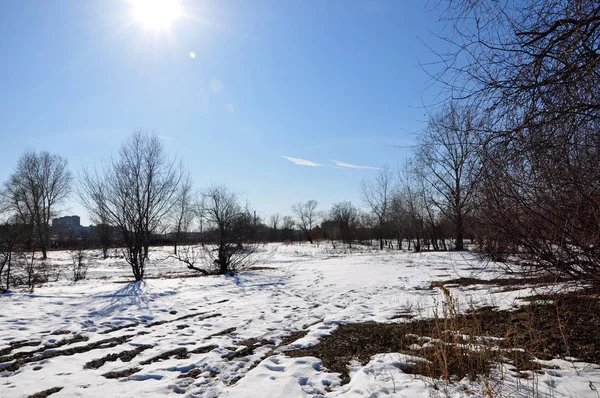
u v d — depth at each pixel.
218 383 4.49
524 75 3.41
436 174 20.19
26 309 8.59
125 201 15.35
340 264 19.52
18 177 36.53
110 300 9.89
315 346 5.84
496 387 3.74
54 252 41.62
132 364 5.30
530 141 3.47
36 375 4.90
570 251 3.85
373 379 4.25
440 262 17.39
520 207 3.89
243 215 18.45
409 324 6.56
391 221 40.59
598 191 3.28
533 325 5.55
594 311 5.25
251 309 9.00
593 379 3.82
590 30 3.05
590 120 3.32
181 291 11.65
